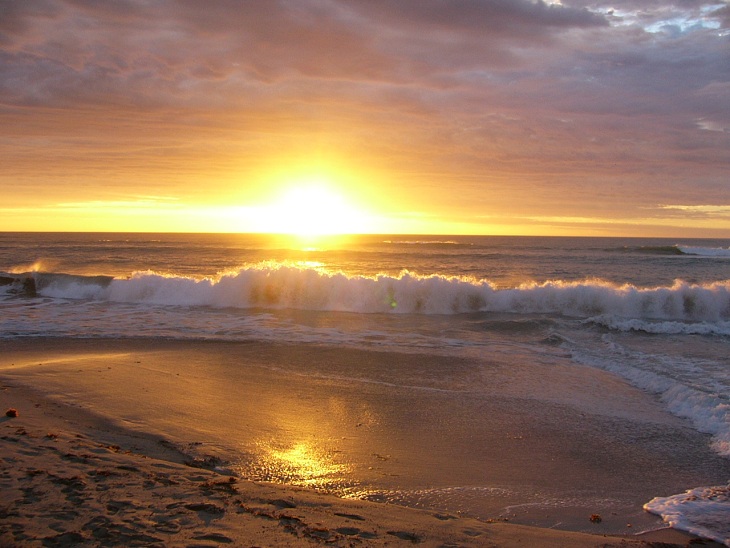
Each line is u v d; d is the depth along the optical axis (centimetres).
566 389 922
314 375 999
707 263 4122
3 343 1249
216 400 837
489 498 534
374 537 408
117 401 802
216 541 376
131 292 1978
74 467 501
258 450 639
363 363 1093
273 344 1263
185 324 1516
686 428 740
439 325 1548
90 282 2111
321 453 639
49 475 475
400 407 823
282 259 4478
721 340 1343
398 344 1280
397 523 443
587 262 4216
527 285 1972
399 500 523
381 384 945
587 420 771
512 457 642
